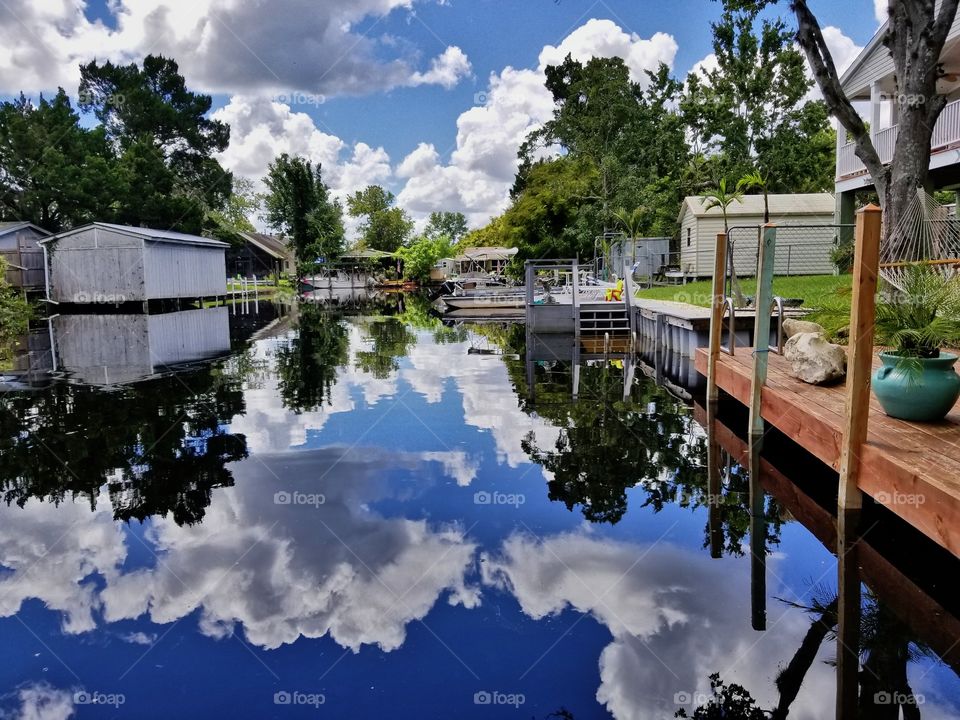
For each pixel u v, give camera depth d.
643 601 3.38
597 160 36.91
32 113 29.80
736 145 37.31
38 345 15.52
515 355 14.17
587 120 37.22
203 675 2.79
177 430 7.16
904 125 9.03
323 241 45.03
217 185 44.34
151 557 3.95
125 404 8.64
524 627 3.13
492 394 9.42
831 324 8.85
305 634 3.09
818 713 2.48
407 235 72.62
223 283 31.86
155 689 2.71
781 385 6.12
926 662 2.84
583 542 4.12
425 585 3.57
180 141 42.16
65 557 3.95
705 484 5.29
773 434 6.59
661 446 6.46
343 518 4.55
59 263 23.50
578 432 7.07
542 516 4.57
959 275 5.71
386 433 7.03
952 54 14.41
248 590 3.53
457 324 22.58
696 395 9.38
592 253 35.72
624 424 7.48
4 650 2.99
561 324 17.25
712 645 2.97
